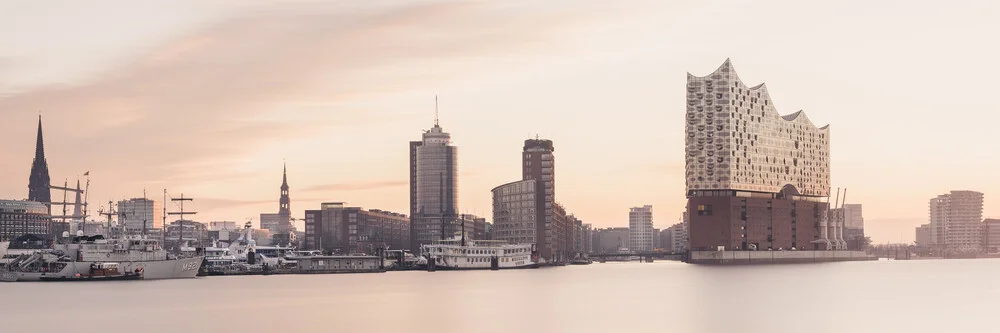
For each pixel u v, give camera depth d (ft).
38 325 622.95
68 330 599.98
